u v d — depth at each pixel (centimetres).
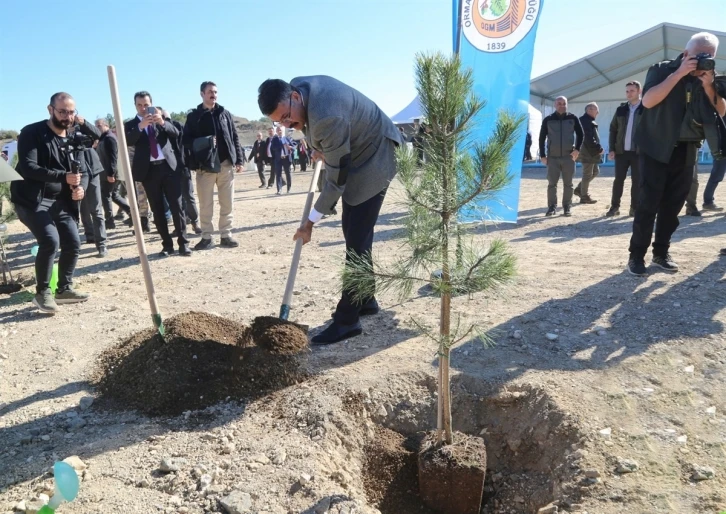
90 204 730
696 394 306
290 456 267
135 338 402
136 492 247
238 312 475
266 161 1872
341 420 301
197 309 490
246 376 333
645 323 394
